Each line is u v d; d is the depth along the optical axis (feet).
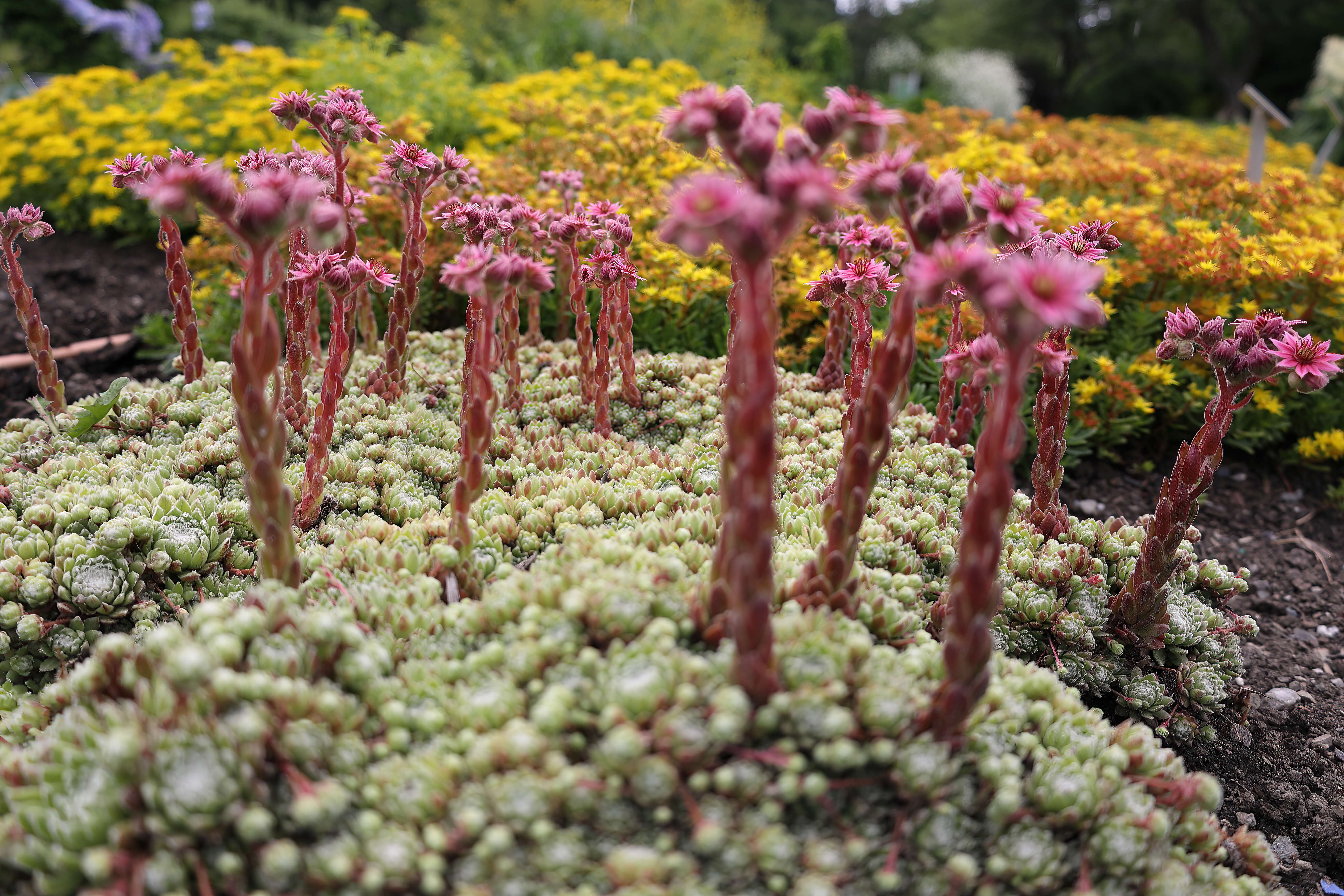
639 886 4.69
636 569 6.43
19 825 4.91
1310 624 11.30
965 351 6.31
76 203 22.44
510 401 11.30
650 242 15.16
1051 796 5.45
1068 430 13.91
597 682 5.35
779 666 5.38
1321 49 67.31
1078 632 7.95
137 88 24.97
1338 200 19.98
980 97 61.16
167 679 5.03
